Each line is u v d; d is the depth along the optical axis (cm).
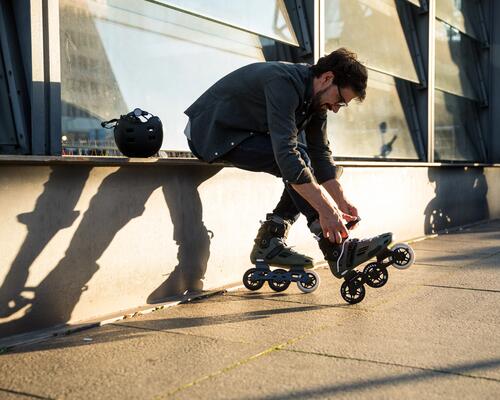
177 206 338
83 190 284
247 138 318
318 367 220
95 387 201
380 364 223
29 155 271
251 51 453
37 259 266
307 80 302
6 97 287
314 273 351
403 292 352
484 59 931
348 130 568
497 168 911
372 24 620
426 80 696
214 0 413
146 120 301
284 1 482
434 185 693
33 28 283
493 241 615
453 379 208
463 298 336
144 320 291
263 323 284
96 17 338
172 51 386
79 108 322
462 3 873
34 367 221
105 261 297
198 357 232
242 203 387
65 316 279
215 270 367
